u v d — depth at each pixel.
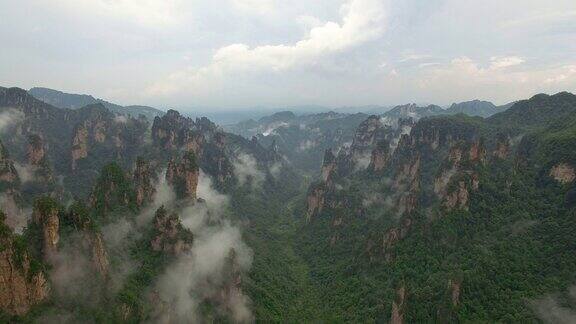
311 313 158.38
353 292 162.75
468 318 118.94
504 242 143.88
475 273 130.50
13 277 84.94
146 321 110.00
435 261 151.50
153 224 141.38
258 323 140.12
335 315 151.75
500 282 128.50
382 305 142.62
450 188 167.75
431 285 137.75
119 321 102.81
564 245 132.62
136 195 154.75
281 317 150.25
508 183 170.75
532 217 152.88
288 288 177.50
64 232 105.75
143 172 167.38
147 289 119.81
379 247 174.38
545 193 160.12
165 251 136.50
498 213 160.50
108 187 149.12
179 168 185.62
